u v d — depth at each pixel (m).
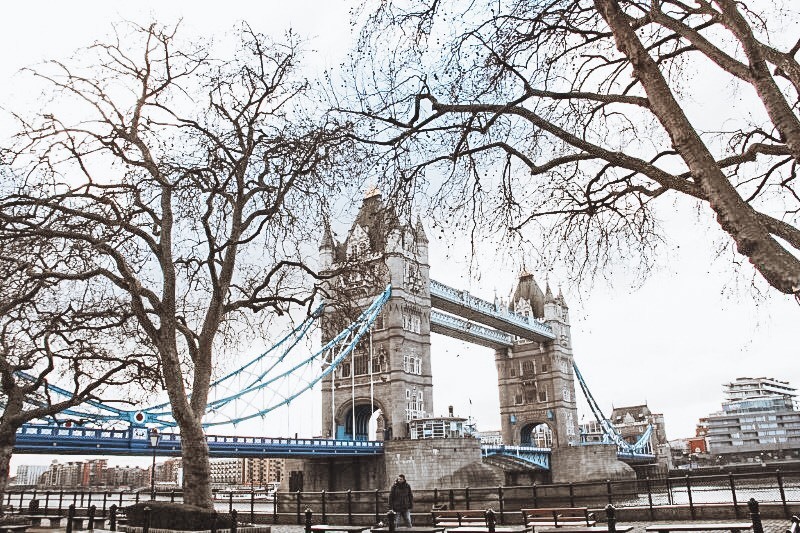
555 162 11.44
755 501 12.26
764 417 175.25
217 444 54.28
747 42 8.70
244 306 22.97
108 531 24.23
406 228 14.14
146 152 22.08
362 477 70.88
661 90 8.70
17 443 43.28
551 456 91.88
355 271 24.02
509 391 121.06
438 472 64.50
